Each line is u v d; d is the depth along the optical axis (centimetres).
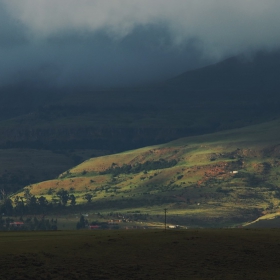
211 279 18638
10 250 18662
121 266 18738
